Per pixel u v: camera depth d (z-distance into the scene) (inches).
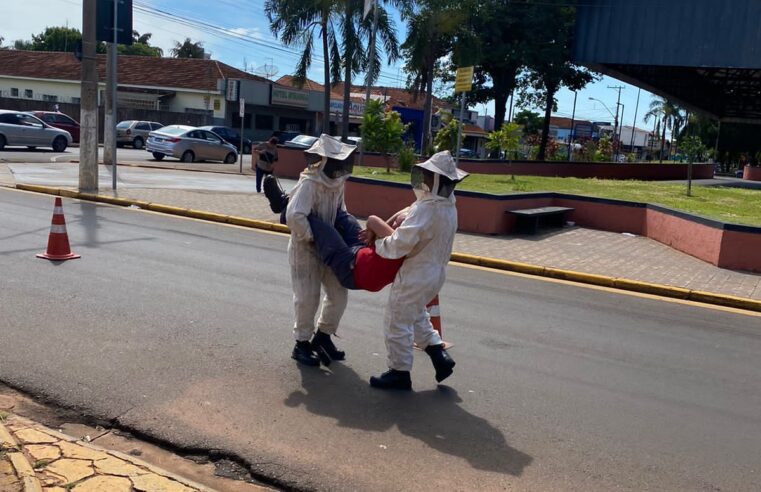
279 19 1330.0
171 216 530.0
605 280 403.5
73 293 283.0
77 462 146.0
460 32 1402.6
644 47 1033.5
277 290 314.7
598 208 617.9
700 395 222.8
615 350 267.7
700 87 1557.6
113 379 197.5
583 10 1081.4
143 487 138.0
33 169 769.6
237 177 916.0
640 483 159.6
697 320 332.2
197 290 304.0
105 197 576.4
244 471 155.7
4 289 281.0
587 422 193.0
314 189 209.3
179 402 185.5
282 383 203.8
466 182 814.5
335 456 161.9
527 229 561.0
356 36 1304.1
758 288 398.0
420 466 159.8
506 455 168.6
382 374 207.0
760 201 821.9
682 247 511.8
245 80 1818.4
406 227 188.2
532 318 308.5
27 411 176.6
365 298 314.8
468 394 207.6
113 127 618.8
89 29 594.2
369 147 923.4
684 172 1562.5
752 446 184.7
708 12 980.6
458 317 299.6
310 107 2009.1
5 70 2017.7
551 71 1738.4
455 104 1984.5
